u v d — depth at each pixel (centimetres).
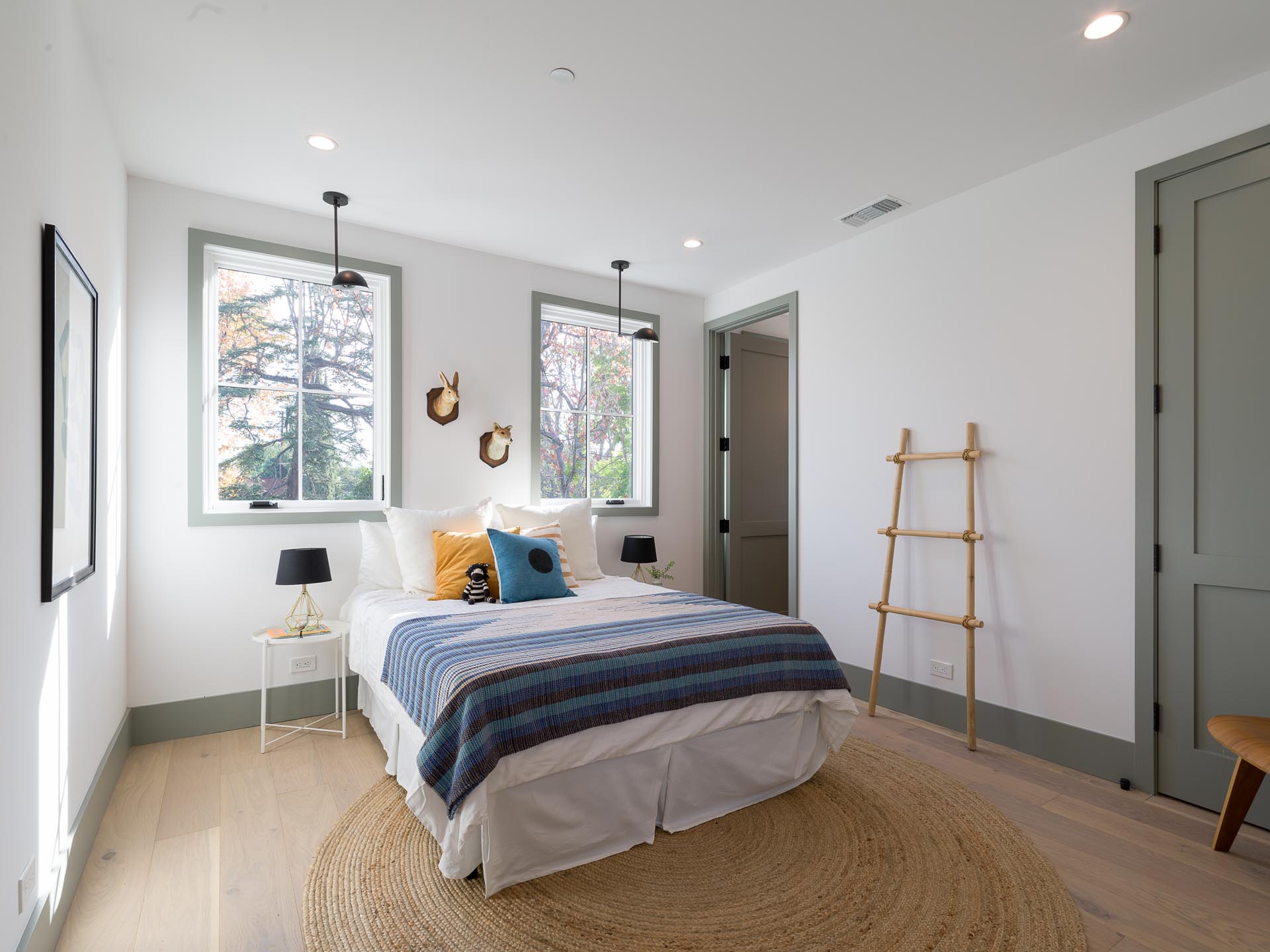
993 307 313
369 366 371
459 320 392
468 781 183
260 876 203
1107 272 272
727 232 374
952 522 330
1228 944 174
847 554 385
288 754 295
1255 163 233
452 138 273
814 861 211
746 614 281
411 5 196
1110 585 271
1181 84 238
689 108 252
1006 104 250
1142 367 261
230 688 324
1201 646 247
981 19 203
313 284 357
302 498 351
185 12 198
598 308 447
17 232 143
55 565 169
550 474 439
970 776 275
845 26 206
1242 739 204
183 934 177
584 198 330
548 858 204
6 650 136
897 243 358
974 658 317
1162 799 254
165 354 310
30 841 151
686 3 195
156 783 265
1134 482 264
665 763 227
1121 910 188
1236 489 239
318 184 314
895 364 359
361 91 240
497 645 230
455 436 389
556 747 202
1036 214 297
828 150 284
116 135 269
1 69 133
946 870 206
